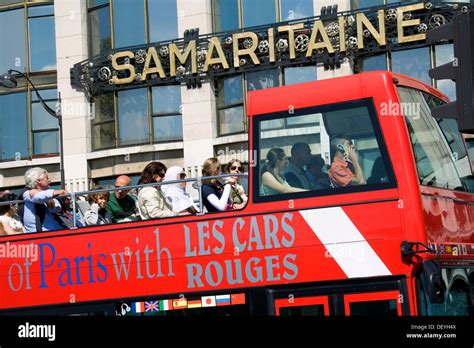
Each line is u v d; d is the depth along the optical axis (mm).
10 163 40312
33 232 13305
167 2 38094
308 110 12164
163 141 38156
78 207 14836
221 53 36312
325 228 11664
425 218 11492
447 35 11578
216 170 13734
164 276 12391
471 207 13133
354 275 11438
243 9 36531
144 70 37719
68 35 39781
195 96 37219
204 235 12242
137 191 14719
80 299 12844
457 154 13352
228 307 11992
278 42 35219
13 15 40938
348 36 34031
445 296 11578
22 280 13227
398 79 12234
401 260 11273
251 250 11977
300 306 11656
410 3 32969
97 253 12836
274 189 12023
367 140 11781
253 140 12328
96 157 39031
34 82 40375
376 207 11516
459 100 11398
